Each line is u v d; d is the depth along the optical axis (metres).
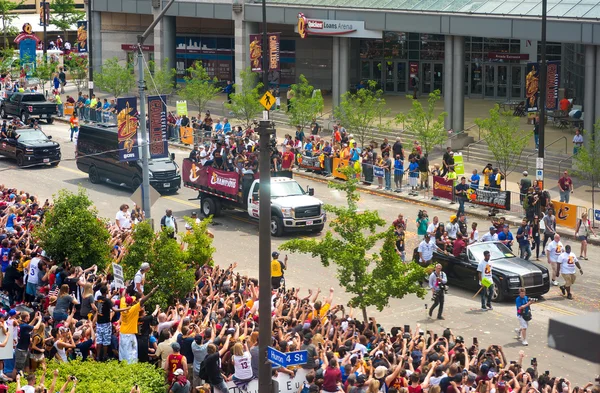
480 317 33.81
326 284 37.72
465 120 67.69
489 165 49.75
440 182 51.12
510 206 48.44
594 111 54.16
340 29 68.06
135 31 93.62
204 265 31.84
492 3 59.66
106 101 75.56
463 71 61.72
